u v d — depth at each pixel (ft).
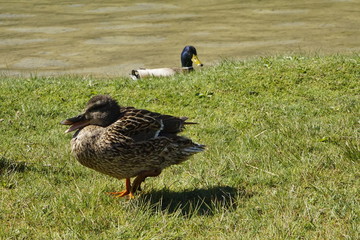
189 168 25.89
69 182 24.57
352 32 104.12
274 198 21.95
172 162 22.26
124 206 21.47
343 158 25.43
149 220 20.15
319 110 34.91
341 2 140.36
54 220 20.40
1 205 21.62
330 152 26.45
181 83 43.39
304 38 99.14
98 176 25.36
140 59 85.10
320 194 21.93
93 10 136.05
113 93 40.86
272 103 37.01
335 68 44.47
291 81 41.93
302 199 21.71
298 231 18.98
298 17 121.80
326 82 41.60
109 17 126.11
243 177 24.31
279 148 27.53
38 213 20.77
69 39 102.01
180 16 126.00
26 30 111.45
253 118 34.01
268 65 46.29
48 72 76.02
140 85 42.78
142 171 21.93
